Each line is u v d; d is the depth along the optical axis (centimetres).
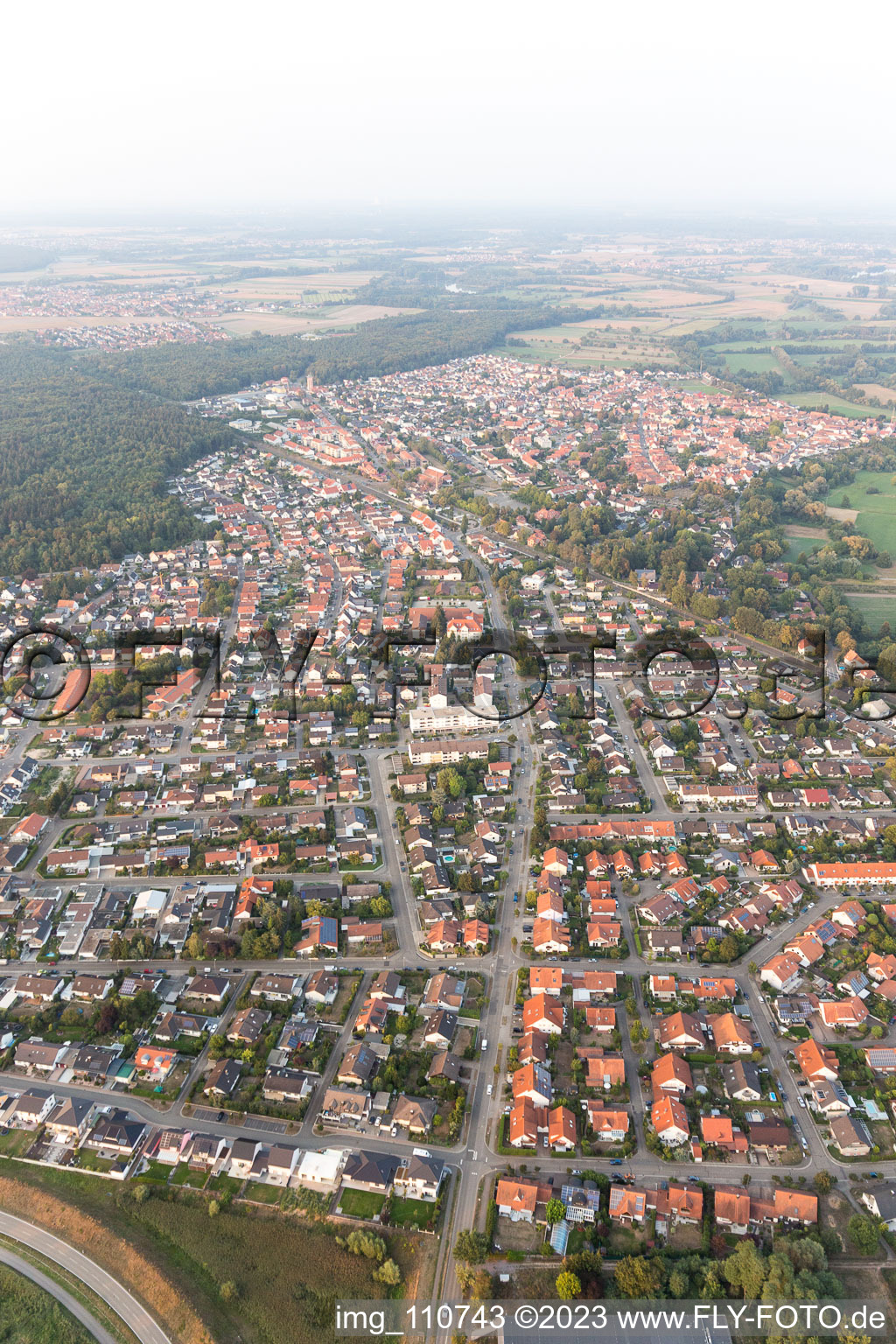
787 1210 14425
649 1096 16812
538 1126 16000
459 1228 14350
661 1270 13438
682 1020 17900
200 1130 16138
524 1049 17438
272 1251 14025
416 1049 17775
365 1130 16088
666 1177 15200
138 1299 13412
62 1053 17762
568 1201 14612
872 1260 13825
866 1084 17000
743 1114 16325
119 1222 14550
